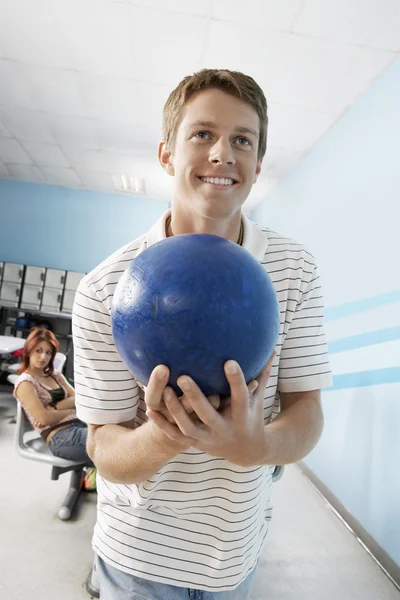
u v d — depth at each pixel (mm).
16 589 1692
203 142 700
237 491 760
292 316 812
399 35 2482
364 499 2395
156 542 794
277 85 3125
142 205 6887
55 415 2229
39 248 6738
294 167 4602
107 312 741
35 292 6285
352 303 2877
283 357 828
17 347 3750
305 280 826
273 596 1815
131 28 2686
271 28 2539
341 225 3215
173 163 782
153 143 4496
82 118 4133
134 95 3543
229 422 474
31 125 4473
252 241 791
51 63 3223
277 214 5121
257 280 489
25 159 5629
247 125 696
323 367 829
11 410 4039
